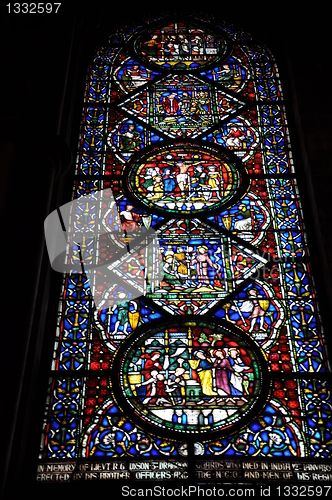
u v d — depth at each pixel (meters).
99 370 7.81
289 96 10.72
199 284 8.55
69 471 7.02
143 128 10.34
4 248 7.39
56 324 8.14
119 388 7.66
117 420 7.45
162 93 10.84
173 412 7.50
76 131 10.16
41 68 9.22
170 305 8.36
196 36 11.75
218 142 10.16
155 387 7.69
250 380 7.74
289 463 7.10
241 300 8.41
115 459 7.14
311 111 10.16
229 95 10.83
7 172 7.80
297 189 9.54
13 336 6.80
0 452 6.20
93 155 9.95
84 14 10.77
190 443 7.27
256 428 7.38
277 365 7.86
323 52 11.02
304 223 9.16
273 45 11.59
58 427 7.38
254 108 10.62
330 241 8.66
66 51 9.47
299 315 8.27
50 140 8.22
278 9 11.69
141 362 7.88
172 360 7.89
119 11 11.95
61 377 7.75
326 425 7.41
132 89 10.90
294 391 7.66
